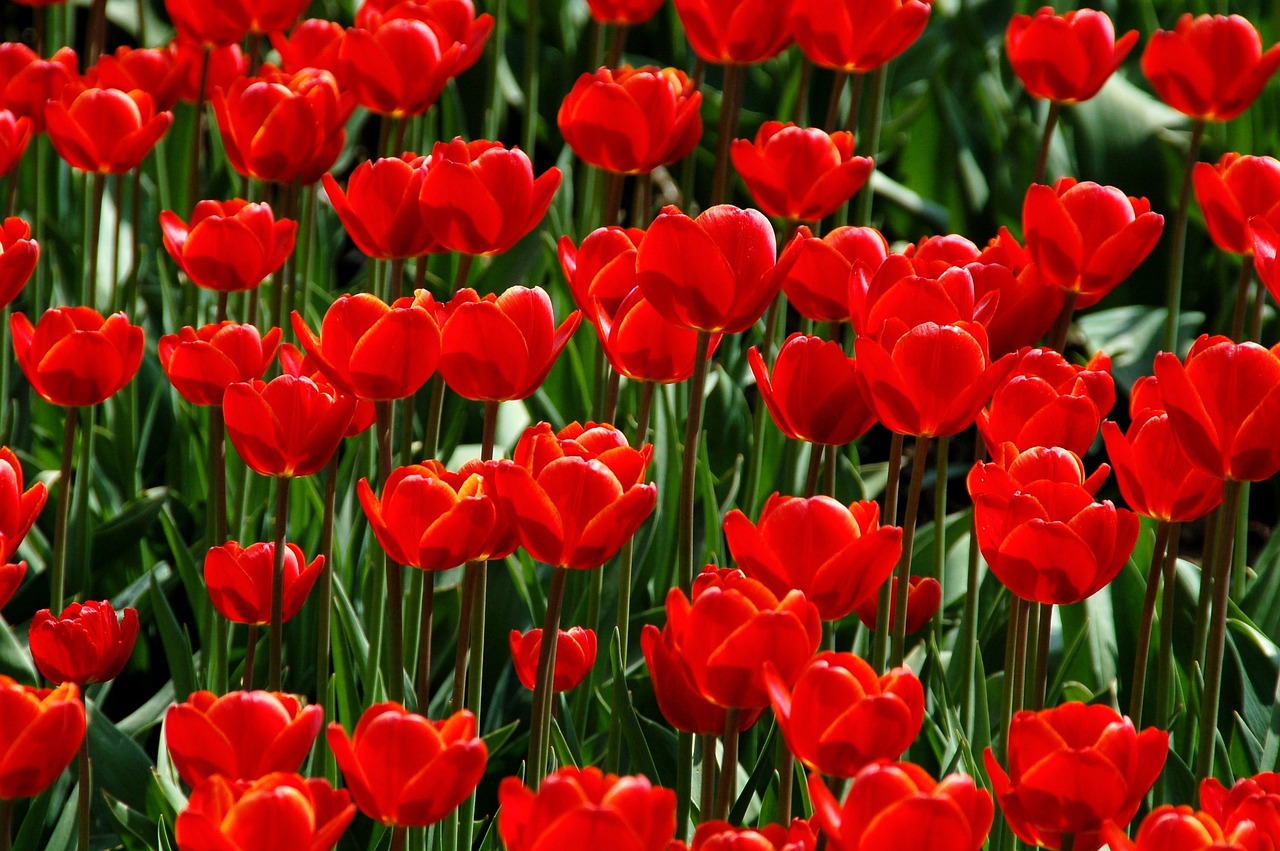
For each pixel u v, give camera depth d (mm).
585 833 3070
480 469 3275
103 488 3768
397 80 3631
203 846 3088
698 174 5094
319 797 3127
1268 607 3639
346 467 3697
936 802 3072
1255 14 5250
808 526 3199
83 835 3307
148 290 4027
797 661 3156
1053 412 3312
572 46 5129
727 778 3186
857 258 3428
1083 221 3443
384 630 3500
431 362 3291
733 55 3707
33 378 3400
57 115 3621
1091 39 3686
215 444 3463
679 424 3775
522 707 3586
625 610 3361
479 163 3416
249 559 3324
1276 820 3121
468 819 3334
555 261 3873
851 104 3764
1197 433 3254
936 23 5430
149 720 3574
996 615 3602
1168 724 3469
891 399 3258
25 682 3484
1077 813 3145
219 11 3744
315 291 3924
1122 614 3551
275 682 3314
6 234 3445
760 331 3875
